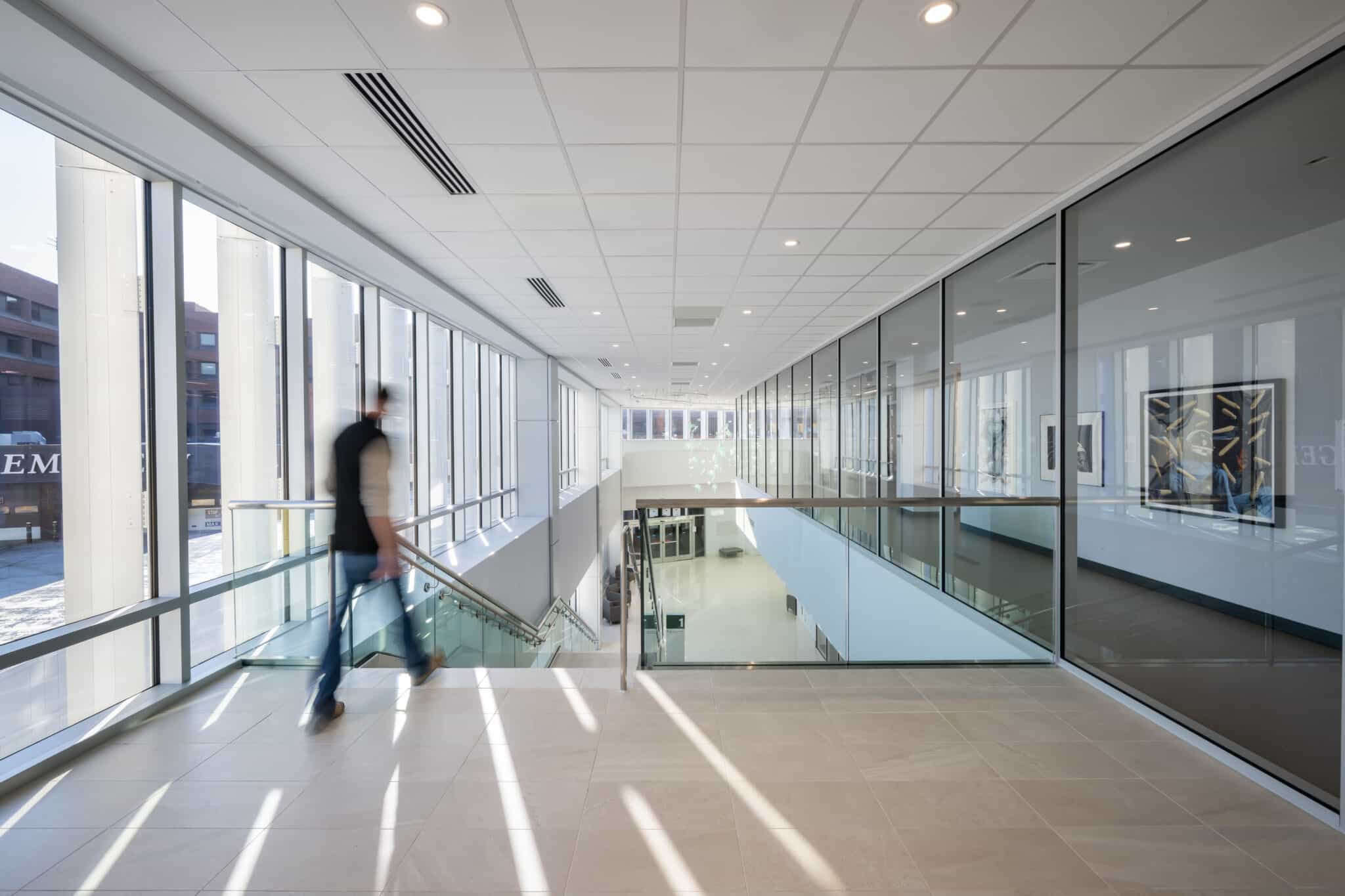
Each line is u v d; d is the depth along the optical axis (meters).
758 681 3.24
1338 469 2.25
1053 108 2.72
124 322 3.01
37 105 2.46
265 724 2.75
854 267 5.18
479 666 5.46
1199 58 2.36
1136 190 3.21
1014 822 2.03
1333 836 1.96
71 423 2.73
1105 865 1.82
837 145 3.04
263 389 4.14
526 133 2.91
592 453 16.80
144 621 2.97
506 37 2.20
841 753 2.48
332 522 2.88
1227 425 2.72
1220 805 2.13
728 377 14.38
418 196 3.62
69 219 2.77
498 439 9.70
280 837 1.95
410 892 1.71
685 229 4.23
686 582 3.45
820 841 1.93
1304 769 2.18
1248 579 2.60
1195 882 1.75
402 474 6.36
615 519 20.97
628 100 2.63
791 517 3.50
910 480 6.29
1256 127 2.55
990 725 2.74
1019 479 4.27
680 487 24.34
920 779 2.29
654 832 1.97
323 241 4.21
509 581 8.14
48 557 2.61
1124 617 3.17
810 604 3.49
